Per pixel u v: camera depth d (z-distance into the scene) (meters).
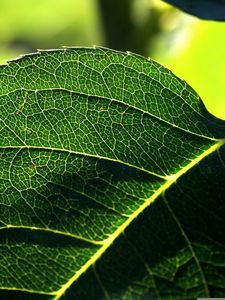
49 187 0.12
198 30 0.20
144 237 0.11
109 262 0.11
